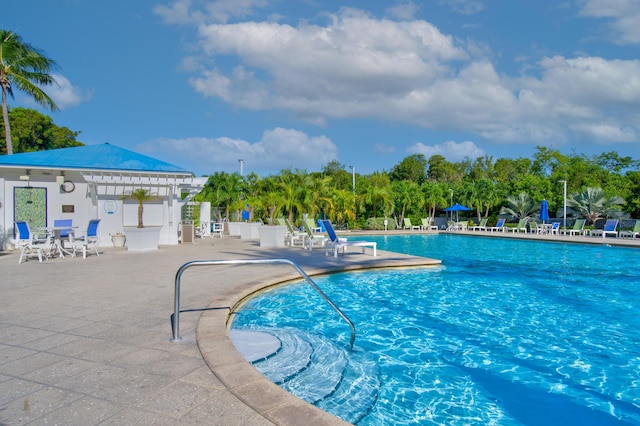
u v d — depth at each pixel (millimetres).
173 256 12570
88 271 9484
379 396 3902
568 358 4945
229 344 4207
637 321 6520
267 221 24391
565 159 49875
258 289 7824
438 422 3461
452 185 38688
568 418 3562
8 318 5309
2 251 14375
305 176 28312
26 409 2840
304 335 5668
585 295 8445
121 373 3484
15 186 14977
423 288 8961
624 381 4312
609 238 21953
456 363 4758
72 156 16391
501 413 3635
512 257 15508
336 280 9648
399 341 5496
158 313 5570
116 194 16203
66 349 4105
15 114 32906
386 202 32156
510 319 6598
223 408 2844
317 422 2627
